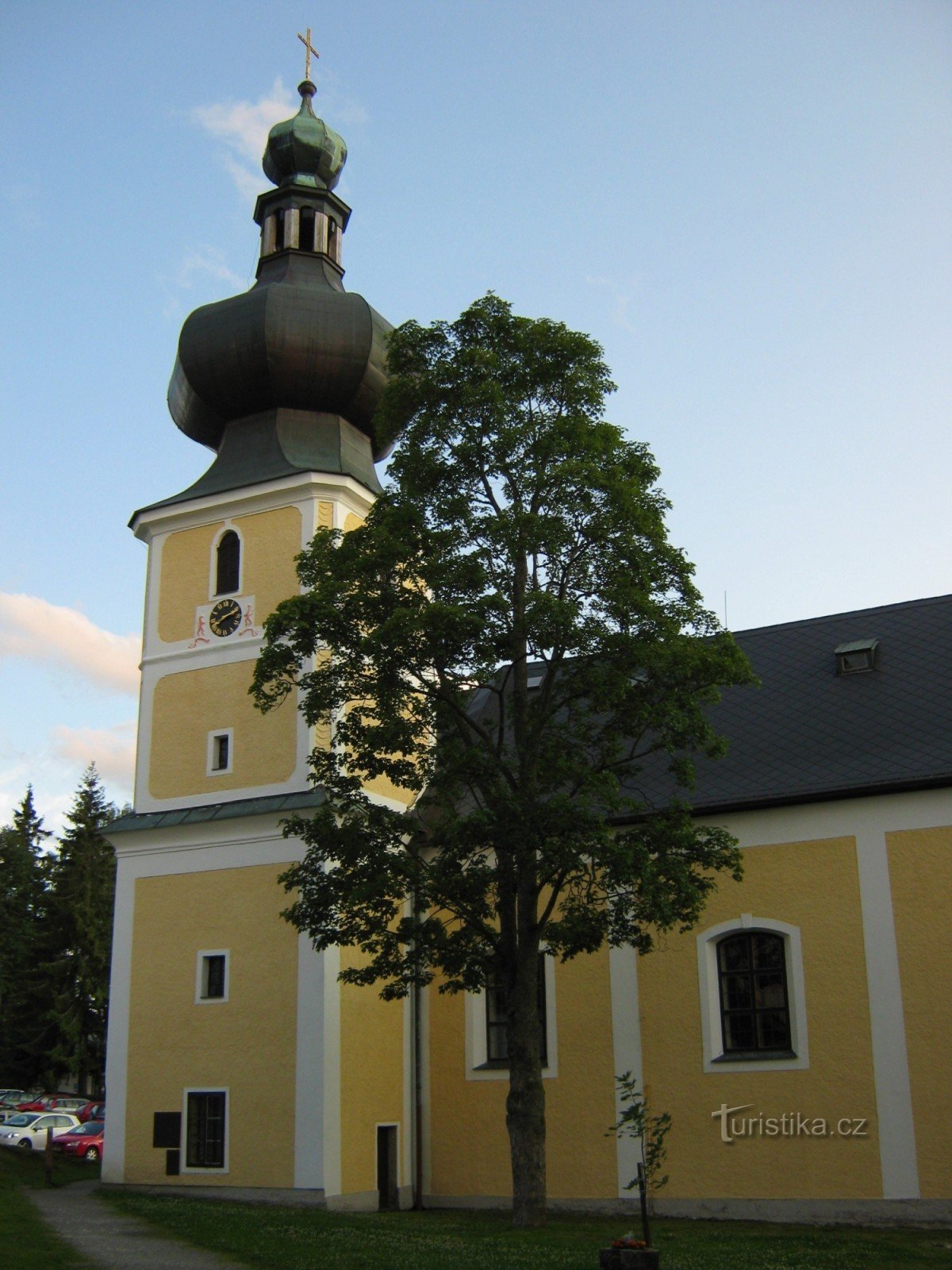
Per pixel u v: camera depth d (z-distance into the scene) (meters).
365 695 22.61
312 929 22.52
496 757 21.39
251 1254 17.89
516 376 22.95
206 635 32.22
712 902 26.67
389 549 21.83
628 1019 27.02
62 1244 18.94
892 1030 24.48
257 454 33.44
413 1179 29.17
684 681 21.52
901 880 25.05
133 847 31.20
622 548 21.50
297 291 33.81
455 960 21.66
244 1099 28.20
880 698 28.20
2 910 69.12
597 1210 26.36
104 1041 59.25
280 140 36.38
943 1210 23.34
